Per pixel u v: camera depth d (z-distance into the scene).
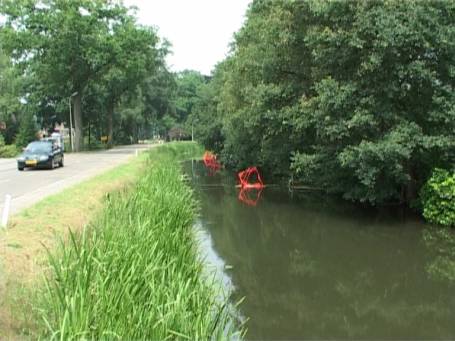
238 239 16.25
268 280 11.67
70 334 4.59
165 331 5.09
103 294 5.32
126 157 33.91
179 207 12.61
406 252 14.06
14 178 19.64
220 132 45.75
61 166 26.11
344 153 16.58
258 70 22.48
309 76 20.30
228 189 29.58
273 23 19.91
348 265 12.98
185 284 6.80
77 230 8.63
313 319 9.24
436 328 8.88
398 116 16.67
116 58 45.62
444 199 16.45
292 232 17.17
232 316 8.87
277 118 20.00
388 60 16.09
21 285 5.90
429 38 15.69
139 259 6.58
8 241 7.29
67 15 42.78
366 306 9.95
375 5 16.14
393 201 21.11
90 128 70.25
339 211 20.81
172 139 102.44
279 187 29.80
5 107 57.84
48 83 46.97
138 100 73.94
